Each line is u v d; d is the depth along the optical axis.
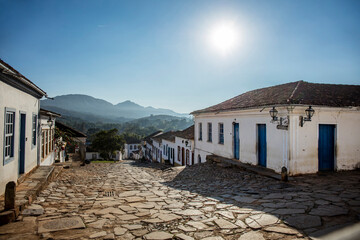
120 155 65.62
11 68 6.54
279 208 6.09
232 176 11.70
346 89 13.56
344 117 11.07
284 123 10.41
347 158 11.14
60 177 12.55
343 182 8.91
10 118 7.92
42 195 8.02
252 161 13.03
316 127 10.56
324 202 6.33
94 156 62.38
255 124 12.77
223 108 15.37
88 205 6.95
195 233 4.79
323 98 11.02
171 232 4.86
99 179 12.30
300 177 10.00
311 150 10.49
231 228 4.97
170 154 31.55
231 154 15.31
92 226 5.21
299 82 13.52
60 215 5.95
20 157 9.41
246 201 7.06
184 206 6.80
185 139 24.34
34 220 5.54
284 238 4.35
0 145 6.81
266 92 14.62
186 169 15.94
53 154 18.73
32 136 10.70
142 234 4.77
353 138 11.25
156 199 7.72
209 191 8.95
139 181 11.81
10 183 5.63
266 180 10.06
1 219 5.24
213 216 5.80
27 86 9.02
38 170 11.29
